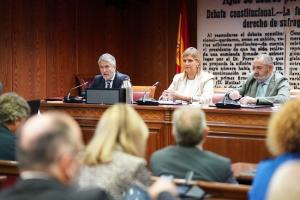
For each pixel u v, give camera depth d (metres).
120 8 9.02
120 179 2.26
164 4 9.12
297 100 2.01
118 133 2.37
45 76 7.42
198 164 2.50
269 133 2.01
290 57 8.30
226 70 8.65
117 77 5.26
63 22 7.74
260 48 8.45
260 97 4.78
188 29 8.90
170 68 9.16
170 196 1.97
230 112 4.19
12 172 2.77
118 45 9.06
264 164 2.03
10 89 6.83
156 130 4.45
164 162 2.53
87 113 4.72
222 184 2.28
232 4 8.55
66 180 1.53
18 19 6.93
